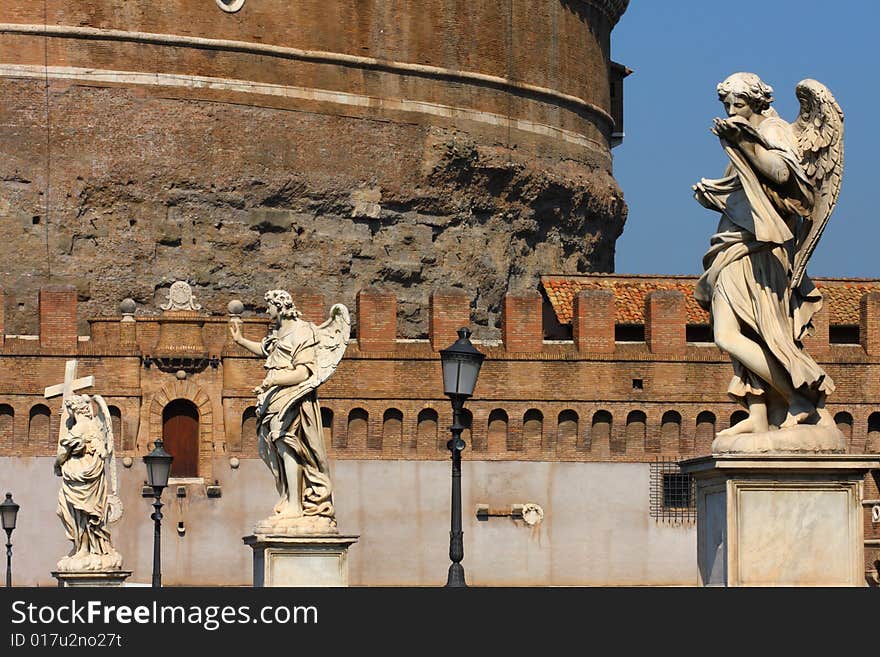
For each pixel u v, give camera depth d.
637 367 137.38
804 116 35.19
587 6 181.62
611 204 184.62
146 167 155.25
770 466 33.91
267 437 56.34
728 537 34.06
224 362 133.50
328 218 161.12
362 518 134.62
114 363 132.12
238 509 132.75
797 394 34.88
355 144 162.25
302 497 56.56
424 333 164.38
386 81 164.12
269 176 158.62
